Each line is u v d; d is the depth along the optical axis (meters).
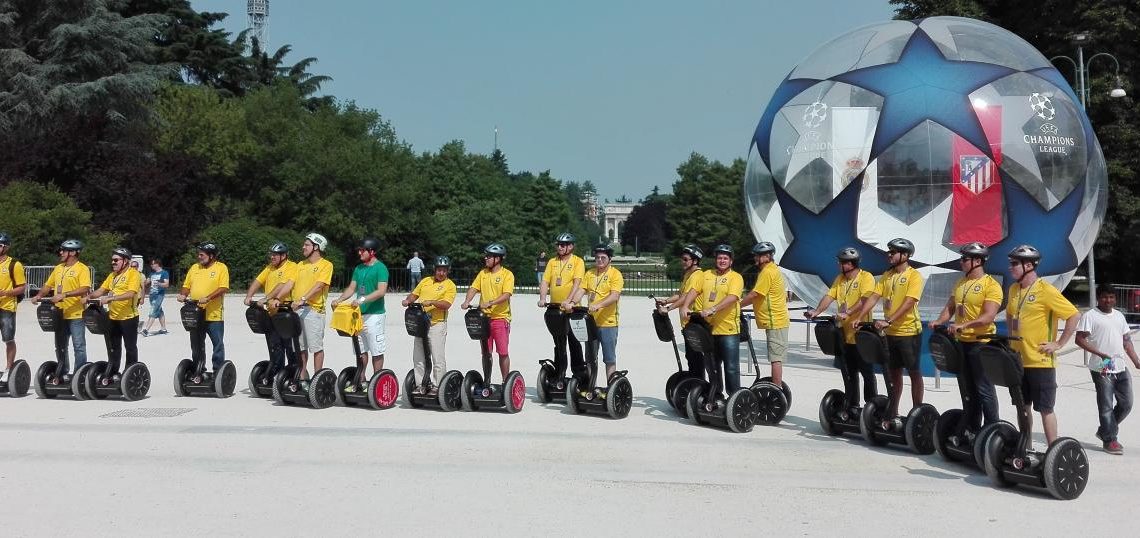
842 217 14.52
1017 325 8.33
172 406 11.93
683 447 9.58
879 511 7.23
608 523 6.85
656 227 125.06
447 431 10.33
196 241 41.34
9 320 12.77
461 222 60.66
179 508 7.21
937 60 14.47
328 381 11.80
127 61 47.34
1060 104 14.39
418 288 12.13
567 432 10.30
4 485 7.88
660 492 7.75
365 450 9.34
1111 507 7.39
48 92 42.09
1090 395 12.94
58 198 36.69
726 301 10.49
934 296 14.35
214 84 66.19
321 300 12.20
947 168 13.86
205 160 47.09
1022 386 8.30
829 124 14.61
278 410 11.66
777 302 11.23
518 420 11.02
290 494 7.64
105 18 45.59
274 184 50.12
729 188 65.06
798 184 15.02
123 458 8.94
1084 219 14.63
